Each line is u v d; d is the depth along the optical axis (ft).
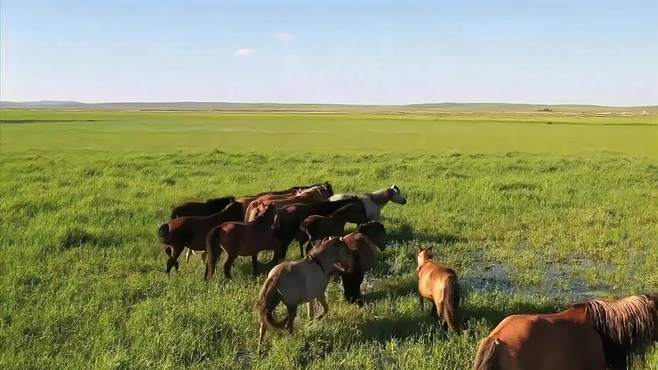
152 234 43.68
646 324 18.40
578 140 169.27
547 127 239.71
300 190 49.93
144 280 33.06
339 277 34.68
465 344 24.43
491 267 38.37
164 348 23.75
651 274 35.73
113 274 34.22
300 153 117.80
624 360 18.72
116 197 58.54
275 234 35.37
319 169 87.10
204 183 70.49
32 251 36.96
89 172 80.89
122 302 29.58
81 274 33.73
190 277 34.14
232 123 276.00
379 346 24.99
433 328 26.76
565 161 101.24
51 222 44.68
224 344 24.70
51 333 25.30
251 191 64.69
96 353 23.40
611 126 246.68
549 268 38.11
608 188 67.56
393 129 228.84
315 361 23.48
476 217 51.16
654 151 134.82
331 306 30.42
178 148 136.05
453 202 57.00
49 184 67.82
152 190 63.72
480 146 148.56
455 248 42.19
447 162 98.84
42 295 29.55
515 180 72.02
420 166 90.68
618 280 34.94
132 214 50.65
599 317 18.57
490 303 30.01
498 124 270.05
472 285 34.65
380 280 35.37
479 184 68.18
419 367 22.36
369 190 66.13
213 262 33.53
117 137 171.53
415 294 32.07
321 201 43.29
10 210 50.14
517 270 37.42
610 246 42.24
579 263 39.11
